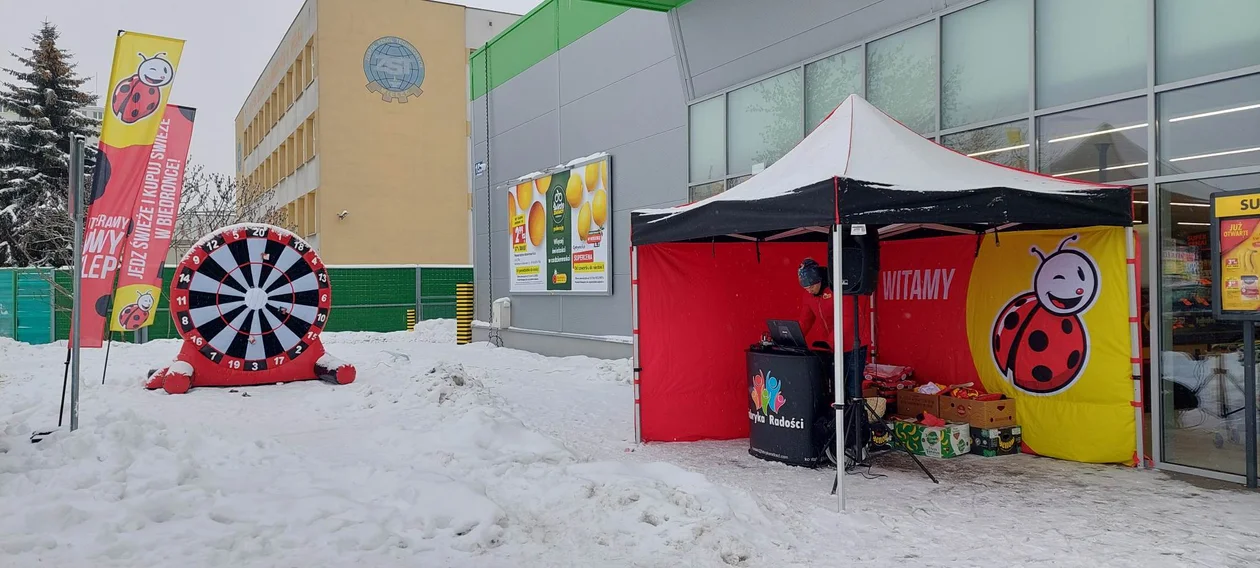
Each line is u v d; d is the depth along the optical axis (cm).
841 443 566
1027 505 577
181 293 1125
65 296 2094
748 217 638
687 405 833
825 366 709
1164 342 675
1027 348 754
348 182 2956
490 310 1938
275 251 1178
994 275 786
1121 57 709
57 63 3484
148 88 796
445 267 2747
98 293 787
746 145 1159
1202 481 633
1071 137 749
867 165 618
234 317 1154
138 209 1180
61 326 2120
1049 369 735
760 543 496
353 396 1043
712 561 463
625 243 1423
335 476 614
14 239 3175
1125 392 681
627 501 549
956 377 822
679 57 1266
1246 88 624
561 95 1616
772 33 1096
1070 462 707
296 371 1193
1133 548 483
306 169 3195
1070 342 719
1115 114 712
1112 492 606
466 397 998
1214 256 609
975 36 844
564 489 579
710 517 522
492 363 1520
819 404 704
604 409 1017
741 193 686
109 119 788
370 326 2639
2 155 3297
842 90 1001
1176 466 663
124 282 1171
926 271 856
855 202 564
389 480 589
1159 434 674
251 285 1165
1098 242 698
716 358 844
